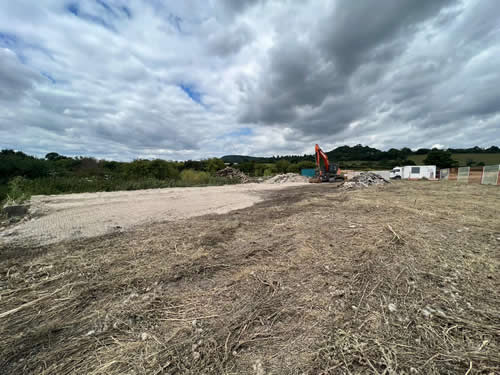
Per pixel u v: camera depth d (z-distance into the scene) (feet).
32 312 5.94
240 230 13.41
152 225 14.73
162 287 7.15
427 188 35.96
